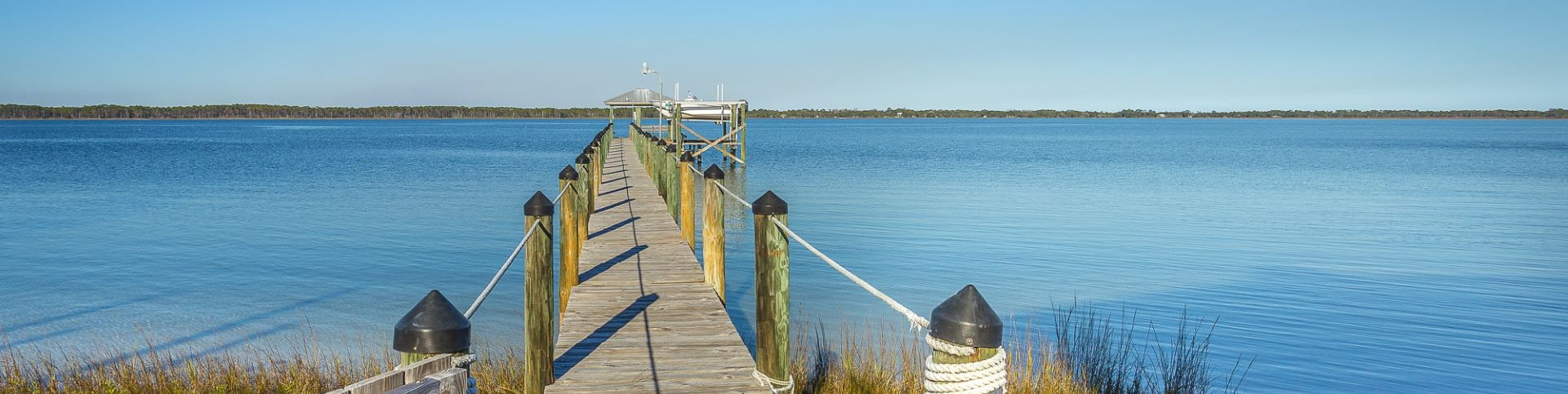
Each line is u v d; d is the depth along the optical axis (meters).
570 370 5.50
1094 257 13.34
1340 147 58.53
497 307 10.12
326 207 19.91
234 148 53.34
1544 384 7.55
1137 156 44.97
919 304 10.20
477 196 22.69
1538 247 14.57
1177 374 6.98
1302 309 10.05
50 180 27.50
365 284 11.48
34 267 12.62
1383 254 13.79
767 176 29.97
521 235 15.75
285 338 8.93
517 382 6.08
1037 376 6.20
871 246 14.31
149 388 6.48
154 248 14.22
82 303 10.44
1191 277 11.81
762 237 5.11
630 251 9.62
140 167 34.03
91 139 69.06
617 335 6.25
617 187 16.92
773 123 191.62
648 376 5.39
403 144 60.72
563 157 43.66
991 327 2.76
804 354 6.73
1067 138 79.75
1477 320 9.59
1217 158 42.69
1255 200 22.06
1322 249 14.24
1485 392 7.38
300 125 151.62
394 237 15.40
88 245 14.55
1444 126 155.12
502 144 59.81
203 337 8.97
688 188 10.45
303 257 13.41
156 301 10.53
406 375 2.60
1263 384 7.51
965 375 2.77
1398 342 8.73
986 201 21.17
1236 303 10.35
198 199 21.70
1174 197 22.45
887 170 33.12
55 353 8.37
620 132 88.62
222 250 14.08
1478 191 25.16
